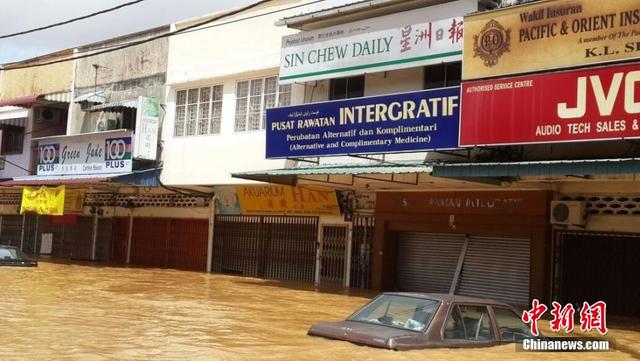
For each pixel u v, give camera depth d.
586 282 16.81
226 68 23.20
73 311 12.22
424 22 17.31
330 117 18.41
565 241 17.22
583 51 13.79
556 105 13.88
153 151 24.98
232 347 8.80
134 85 26.58
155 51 25.91
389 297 8.91
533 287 17.03
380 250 20.28
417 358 7.47
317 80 19.80
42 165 28.78
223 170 23.06
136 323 11.03
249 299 16.11
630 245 16.27
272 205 23.45
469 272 18.78
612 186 16.31
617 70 13.15
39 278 19.36
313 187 21.17
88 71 28.70
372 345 7.87
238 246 24.86
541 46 14.35
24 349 8.17
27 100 29.73
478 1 16.33
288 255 23.17
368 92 19.31
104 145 26.02
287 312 13.77
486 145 14.91
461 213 18.62
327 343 8.30
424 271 19.81
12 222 35.28
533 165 13.61
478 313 8.62
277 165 21.47
